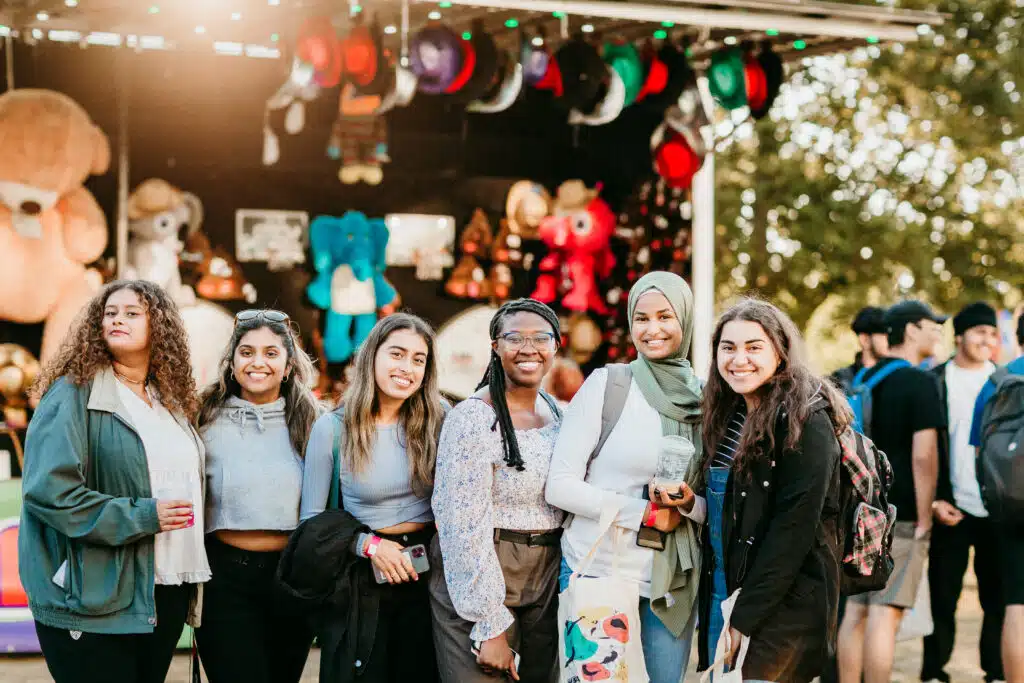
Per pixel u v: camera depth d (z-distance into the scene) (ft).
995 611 22.68
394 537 14.96
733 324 14.12
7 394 27.73
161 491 14.56
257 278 30.22
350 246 30.42
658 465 14.58
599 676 14.28
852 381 23.72
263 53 29.86
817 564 13.67
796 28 25.85
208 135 29.73
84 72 28.63
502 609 14.32
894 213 50.39
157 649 14.79
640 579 14.74
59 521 13.76
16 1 25.27
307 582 14.53
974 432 21.22
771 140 51.67
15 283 27.84
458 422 14.61
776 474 13.73
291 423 15.94
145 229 29.12
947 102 50.60
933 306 51.13
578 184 31.94
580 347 31.96
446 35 25.25
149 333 14.84
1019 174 51.16
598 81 26.43
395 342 14.90
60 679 14.20
